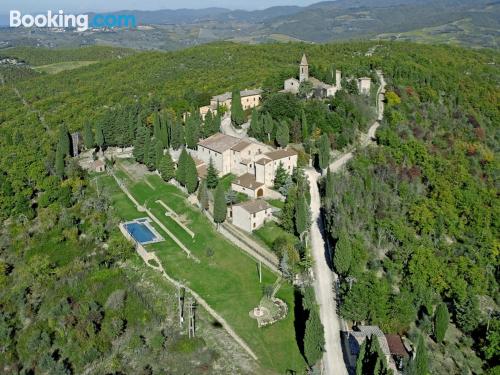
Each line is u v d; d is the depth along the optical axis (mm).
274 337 86062
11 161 146750
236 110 164750
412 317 92250
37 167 141375
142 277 104750
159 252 110750
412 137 162750
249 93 186125
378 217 118625
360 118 164375
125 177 151000
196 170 132250
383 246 110875
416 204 124500
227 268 104188
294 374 79250
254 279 100125
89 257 113188
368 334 84000
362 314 87312
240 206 115500
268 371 79875
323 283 98562
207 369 80875
